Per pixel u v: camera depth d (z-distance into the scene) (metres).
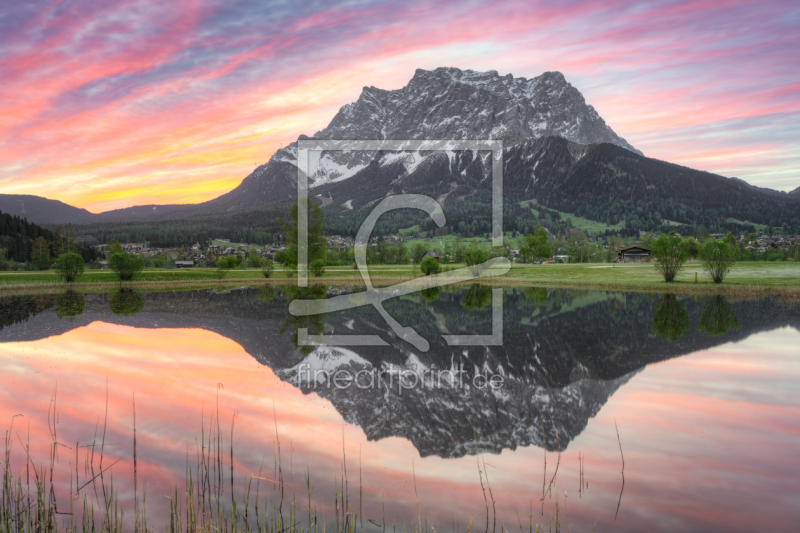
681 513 8.03
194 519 6.98
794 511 8.05
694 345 22.08
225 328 29.09
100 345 23.55
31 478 9.21
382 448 10.99
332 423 12.66
